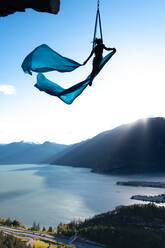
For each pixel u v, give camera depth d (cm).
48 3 562
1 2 556
